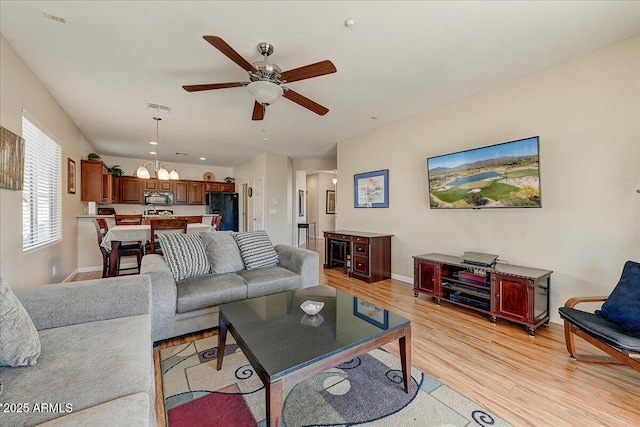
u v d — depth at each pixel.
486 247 3.17
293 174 7.52
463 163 3.22
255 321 1.65
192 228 4.26
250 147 6.08
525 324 2.42
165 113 3.88
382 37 2.17
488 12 1.89
